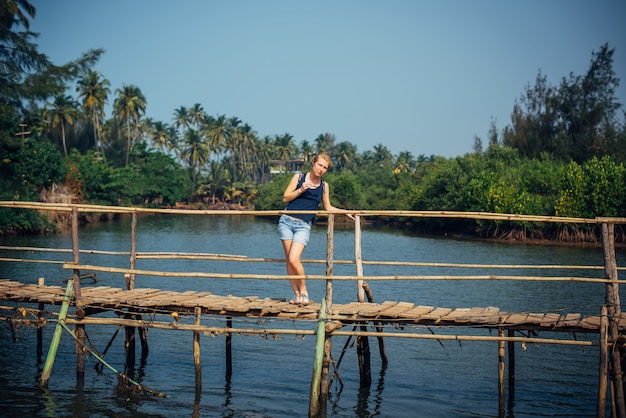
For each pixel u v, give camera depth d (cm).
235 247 3425
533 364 1077
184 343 1180
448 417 825
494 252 3131
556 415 833
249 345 1173
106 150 8369
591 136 5316
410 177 7012
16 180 3450
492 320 770
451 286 1948
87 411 813
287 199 820
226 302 853
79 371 926
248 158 11888
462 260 2753
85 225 4872
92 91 7444
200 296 913
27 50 2761
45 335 1202
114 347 1140
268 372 1010
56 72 2856
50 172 4141
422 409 855
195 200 10131
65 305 873
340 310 813
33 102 2916
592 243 3706
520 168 4903
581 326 739
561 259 2764
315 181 823
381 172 8750
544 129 5569
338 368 1049
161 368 1018
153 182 8425
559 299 1697
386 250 3275
